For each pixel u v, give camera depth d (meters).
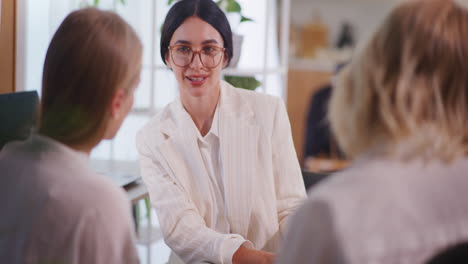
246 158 1.71
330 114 0.93
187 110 1.75
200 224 1.66
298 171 1.78
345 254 0.79
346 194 0.82
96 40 0.99
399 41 0.86
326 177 2.16
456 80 0.85
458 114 0.86
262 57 3.18
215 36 1.63
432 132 0.85
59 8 2.78
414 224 0.81
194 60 1.62
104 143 3.04
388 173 0.83
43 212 0.94
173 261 1.87
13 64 2.58
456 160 0.86
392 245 0.80
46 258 0.94
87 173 0.99
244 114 1.74
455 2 0.90
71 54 0.99
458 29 0.86
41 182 0.96
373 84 0.87
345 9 6.37
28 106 2.03
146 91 3.12
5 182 0.99
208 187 1.72
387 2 6.25
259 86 2.92
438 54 0.85
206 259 1.62
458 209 0.83
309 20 6.39
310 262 0.81
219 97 1.75
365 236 0.79
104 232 0.95
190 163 1.73
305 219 0.83
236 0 3.16
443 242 0.82
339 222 0.79
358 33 6.38
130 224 1.01
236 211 1.72
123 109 1.05
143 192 2.11
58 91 1.00
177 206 1.68
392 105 0.85
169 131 1.75
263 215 1.72
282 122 1.76
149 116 3.03
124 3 2.99
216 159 1.74
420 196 0.82
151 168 1.77
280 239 1.73
